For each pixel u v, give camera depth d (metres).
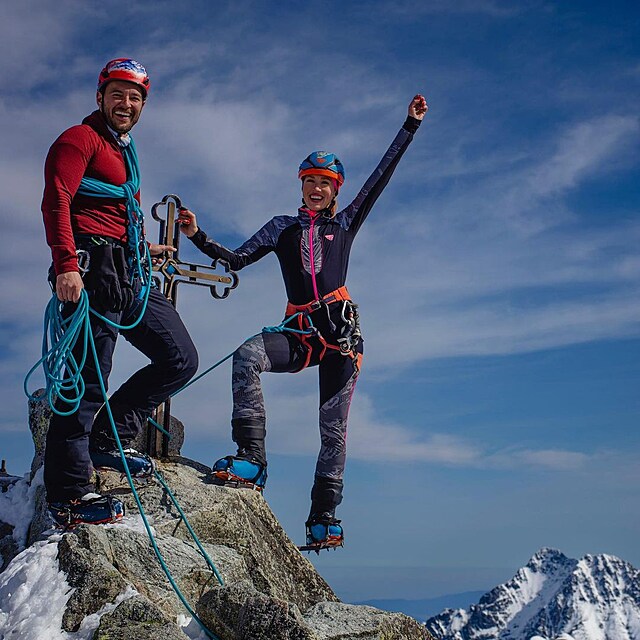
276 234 7.55
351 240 7.54
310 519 7.33
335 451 7.36
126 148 6.20
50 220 5.68
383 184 7.62
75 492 5.94
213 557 5.93
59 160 5.75
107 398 6.02
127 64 6.10
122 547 5.52
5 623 4.84
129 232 6.12
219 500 6.54
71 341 5.85
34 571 5.13
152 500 6.44
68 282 5.60
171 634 4.56
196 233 7.45
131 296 6.07
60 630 4.73
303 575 6.78
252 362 7.05
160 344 6.53
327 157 7.46
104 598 4.87
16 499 7.30
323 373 7.39
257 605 4.85
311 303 7.25
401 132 7.68
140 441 7.46
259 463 7.03
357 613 5.59
